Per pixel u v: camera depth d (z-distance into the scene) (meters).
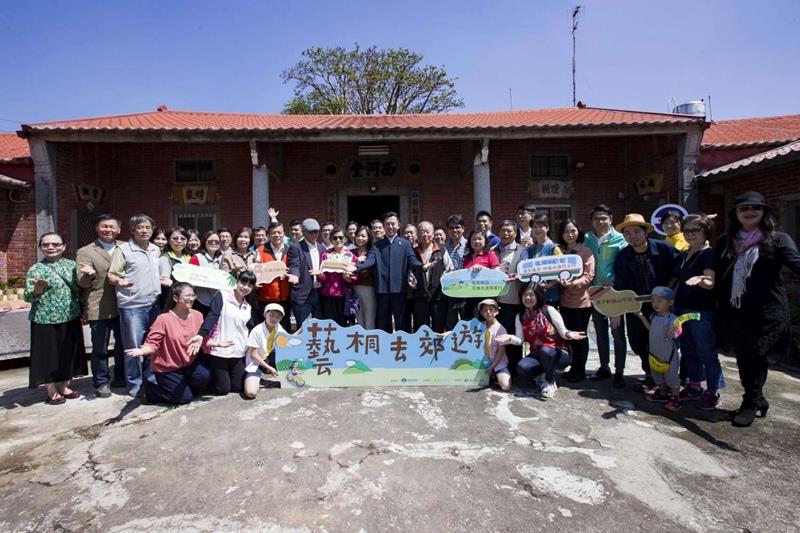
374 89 20.53
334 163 9.61
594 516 2.22
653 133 7.49
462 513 2.24
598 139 9.70
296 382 4.14
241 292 4.04
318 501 2.35
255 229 5.74
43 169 7.18
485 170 7.59
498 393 3.98
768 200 6.56
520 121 8.59
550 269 4.04
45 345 3.78
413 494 2.40
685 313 3.63
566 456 2.82
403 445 2.96
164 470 2.68
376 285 4.63
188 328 3.84
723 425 3.32
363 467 2.68
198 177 9.48
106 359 4.08
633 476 2.59
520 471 2.64
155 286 4.24
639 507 2.29
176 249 4.63
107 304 4.04
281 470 2.66
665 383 3.71
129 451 2.93
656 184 8.35
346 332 4.18
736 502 2.34
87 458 2.85
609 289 3.95
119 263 4.01
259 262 4.80
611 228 4.34
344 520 2.19
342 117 10.06
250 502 2.34
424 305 4.61
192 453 2.88
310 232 4.71
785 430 3.22
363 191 9.65
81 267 3.83
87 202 8.30
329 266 4.61
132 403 3.86
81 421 3.48
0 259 7.34
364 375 4.18
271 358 4.68
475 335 4.18
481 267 4.26
